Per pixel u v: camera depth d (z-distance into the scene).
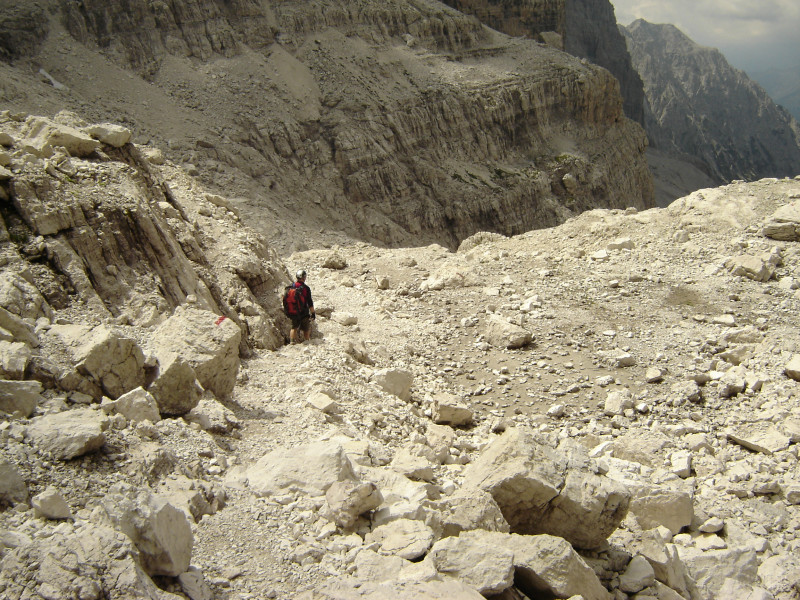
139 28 51.19
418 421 11.67
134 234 10.59
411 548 5.91
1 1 47.19
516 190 61.28
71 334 7.54
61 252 9.48
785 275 19.03
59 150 10.95
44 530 4.76
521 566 6.11
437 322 17.62
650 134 140.25
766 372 13.80
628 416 13.16
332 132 54.22
